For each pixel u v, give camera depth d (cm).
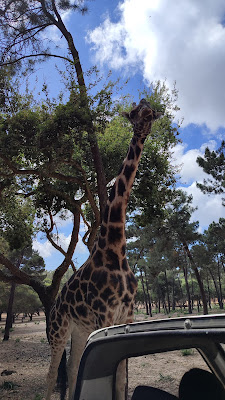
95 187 1153
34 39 1075
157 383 164
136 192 1156
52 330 616
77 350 580
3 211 1423
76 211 1181
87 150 1028
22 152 1017
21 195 1336
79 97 946
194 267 3122
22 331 3584
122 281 504
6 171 1151
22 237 1452
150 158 1137
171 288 7844
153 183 1144
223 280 8519
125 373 180
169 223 2995
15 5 1067
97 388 163
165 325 146
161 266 3916
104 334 166
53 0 1061
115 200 528
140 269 5888
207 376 157
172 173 1234
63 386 852
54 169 958
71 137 947
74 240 1156
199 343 147
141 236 3675
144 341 152
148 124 514
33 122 959
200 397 159
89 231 1192
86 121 935
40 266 4744
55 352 614
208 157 2592
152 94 1168
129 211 1259
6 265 1102
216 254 4069
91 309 512
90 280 520
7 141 938
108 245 514
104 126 1000
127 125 1210
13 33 1091
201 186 2619
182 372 158
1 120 988
